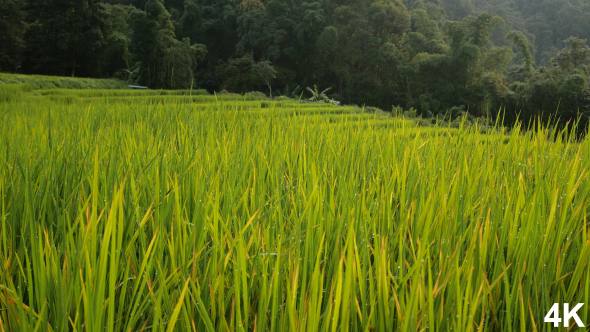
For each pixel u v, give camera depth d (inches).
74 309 60.0
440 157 132.4
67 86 1771.7
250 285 64.7
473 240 68.7
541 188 86.1
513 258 74.4
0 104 465.4
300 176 100.2
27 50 2541.8
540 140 143.9
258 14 2906.0
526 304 67.2
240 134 184.1
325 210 82.7
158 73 2319.1
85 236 58.9
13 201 89.4
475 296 58.1
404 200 92.6
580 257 68.6
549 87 1385.3
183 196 91.3
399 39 2753.4
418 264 54.7
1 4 2444.6
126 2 3631.9
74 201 95.9
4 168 107.3
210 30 3139.8
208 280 64.6
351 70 2856.8
